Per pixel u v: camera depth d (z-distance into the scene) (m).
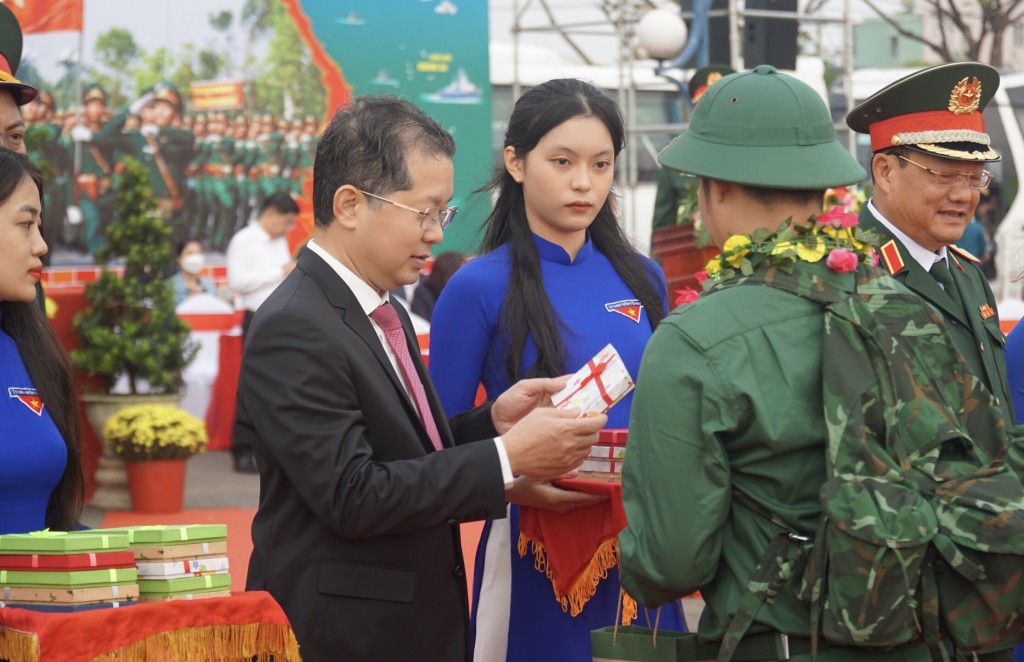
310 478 2.59
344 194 2.74
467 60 11.30
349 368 2.66
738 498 2.29
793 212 2.39
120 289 8.48
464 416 3.22
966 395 2.34
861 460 2.20
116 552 2.44
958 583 2.20
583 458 2.79
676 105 13.68
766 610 2.25
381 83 11.05
